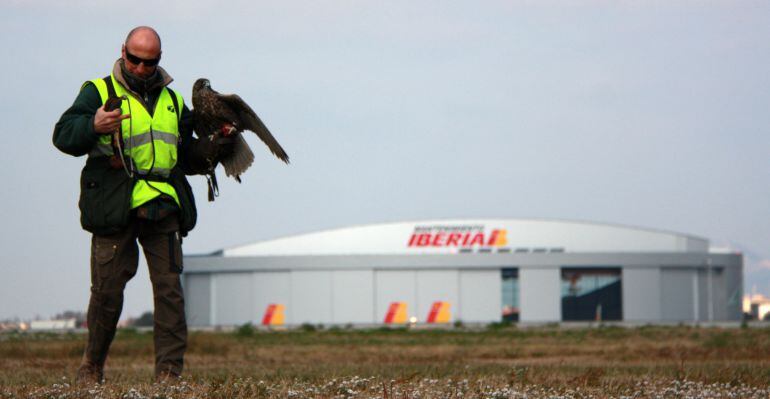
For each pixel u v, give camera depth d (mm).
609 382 15664
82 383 13844
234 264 181000
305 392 13391
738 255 184375
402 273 176875
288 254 181500
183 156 14781
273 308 179250
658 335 84875
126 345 46219
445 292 176250
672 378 17156
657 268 176875
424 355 47562
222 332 112062
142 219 14305
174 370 14742
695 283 180250
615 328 124938
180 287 14781
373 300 176500
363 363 34031
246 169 14531
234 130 14336
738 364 26734
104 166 14164
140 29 14133
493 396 13141
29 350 41000
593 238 178875
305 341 79875
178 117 14594
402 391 13469
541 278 175500
